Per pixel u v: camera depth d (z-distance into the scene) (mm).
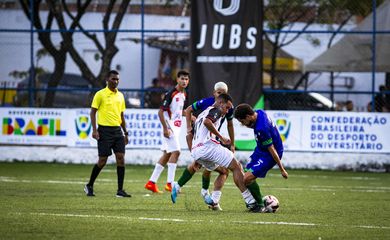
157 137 55625
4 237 22125
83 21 67375
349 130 54312
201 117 29547
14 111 56875
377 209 31422
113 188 39094
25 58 64438
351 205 32938
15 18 63250
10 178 44438
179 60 68688
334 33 54281
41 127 56750
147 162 55750
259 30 53781
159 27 66250
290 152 55250
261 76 53812
